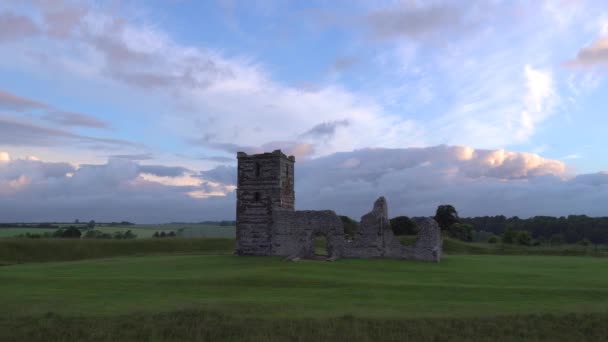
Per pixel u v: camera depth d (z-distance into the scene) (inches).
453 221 5349.4
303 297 1254.3
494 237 5147.6
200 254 2933.1
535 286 1422.2
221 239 3659.0
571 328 986.1
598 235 6432.1
